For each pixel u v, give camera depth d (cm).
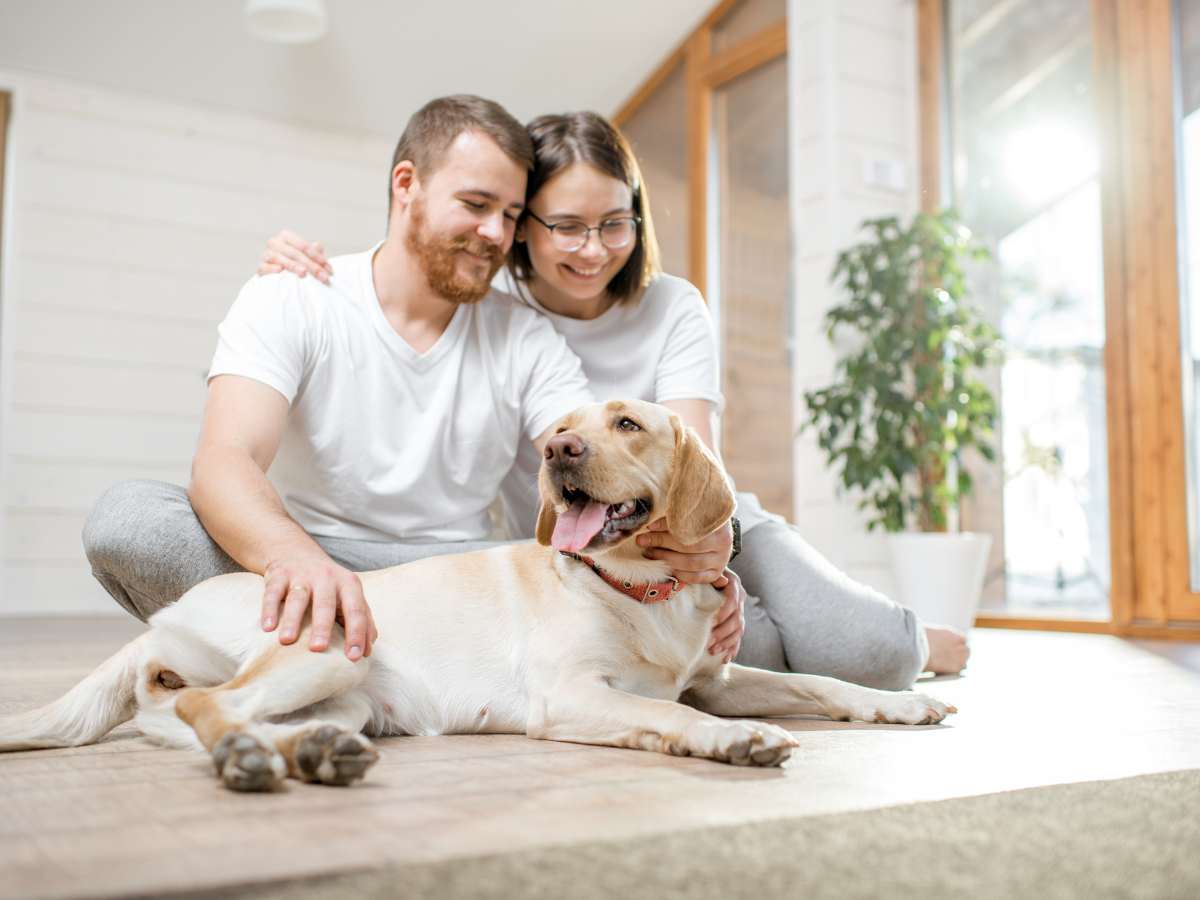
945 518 409
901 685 213
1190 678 244
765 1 529
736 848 89
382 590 160
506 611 159
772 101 522
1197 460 379
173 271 572
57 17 511
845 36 462
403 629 156
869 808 105
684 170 577
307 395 192
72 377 547
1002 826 98
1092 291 411
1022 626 420
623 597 154
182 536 167
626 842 90
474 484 211
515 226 204
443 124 194
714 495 155
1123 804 108
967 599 369
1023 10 441
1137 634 380
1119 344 391
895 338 405
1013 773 125
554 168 203
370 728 153
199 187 580
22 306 538
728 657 172
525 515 233
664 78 594
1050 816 102
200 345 577
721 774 122
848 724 166
